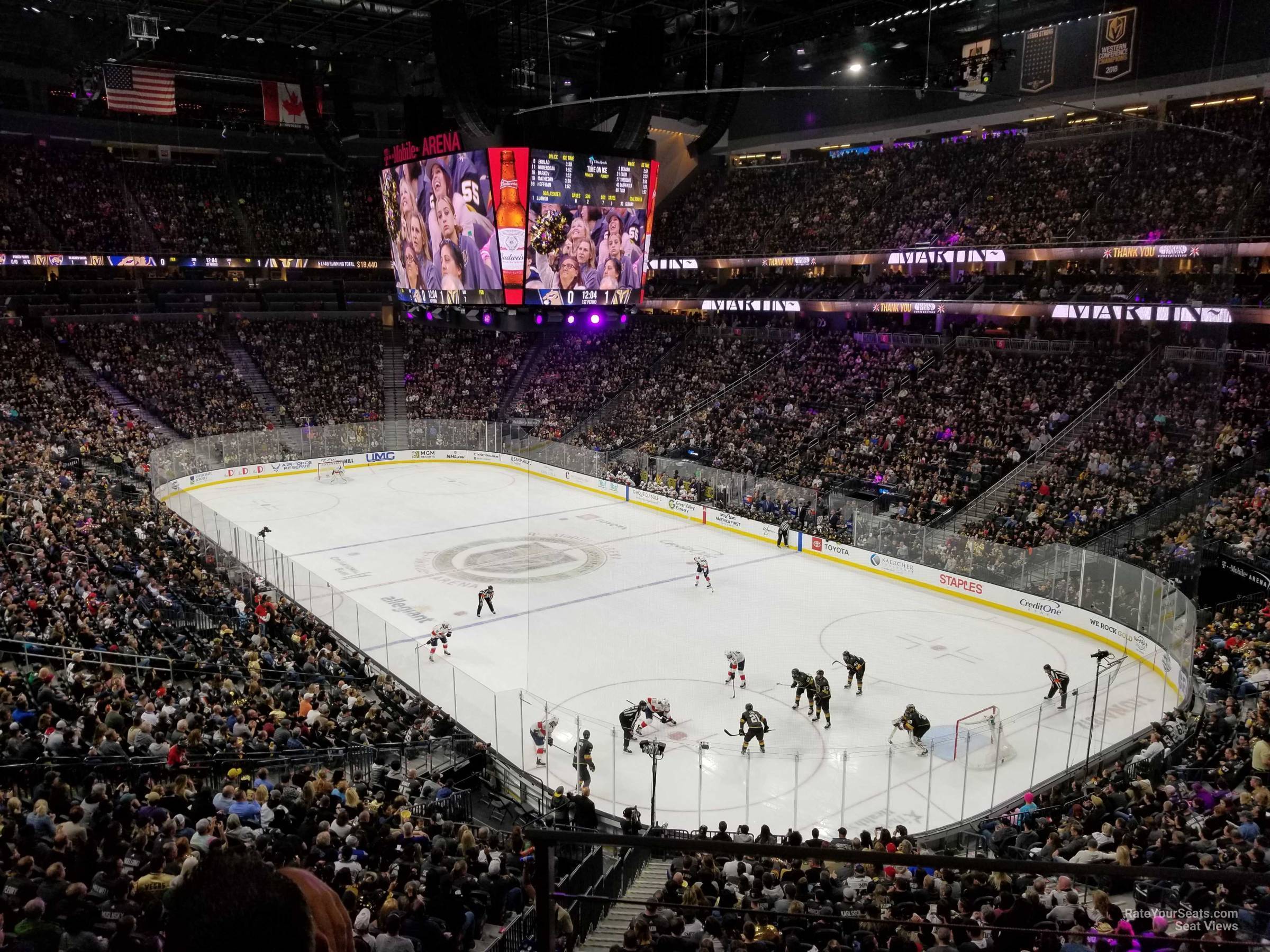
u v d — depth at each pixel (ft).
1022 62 140.36
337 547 133.08
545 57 160.56
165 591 86.84
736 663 83.71
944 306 153.99
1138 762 58.85
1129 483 110.01
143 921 25.11
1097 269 144.77
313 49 161.68
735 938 31.40
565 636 99.25
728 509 144.15
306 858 35.50
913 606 109.50
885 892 37.01
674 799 66.39
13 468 129.29
